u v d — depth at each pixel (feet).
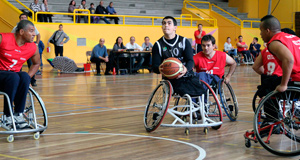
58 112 20.90
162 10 78.79
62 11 68.39
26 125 14.76
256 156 12.20
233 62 18.53
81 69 51.62
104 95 28.25
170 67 15.10
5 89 14.35
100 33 65.36
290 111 13.29
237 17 89.51
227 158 11.97
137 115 19.88
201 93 15.56
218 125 16.03
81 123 17.79
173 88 15.74
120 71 50.49
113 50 48.39
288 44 12.25
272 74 15.92
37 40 32.63
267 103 13.47
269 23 12.78
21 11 57.67
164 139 14.58
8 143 14.05
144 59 50.31
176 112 15.58
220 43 86.69
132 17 70.69
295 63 12.51
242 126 16.99
